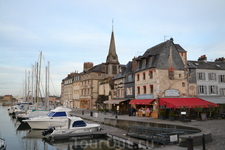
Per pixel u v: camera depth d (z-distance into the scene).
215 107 25.34
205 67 31.17
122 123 21.12
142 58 31.50
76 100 66.50
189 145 8.70
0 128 27.08
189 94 28.89
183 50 30.91
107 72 53.09
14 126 29.16
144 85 30.31
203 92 29.95
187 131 13.70
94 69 55.69
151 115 28.20
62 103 90.81
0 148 14.34
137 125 19.00
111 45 54.44
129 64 38.28
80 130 18.94
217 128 16.14
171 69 28.25
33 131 23.20
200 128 13.12
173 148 10.13
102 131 19.38
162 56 28.34
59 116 24.09
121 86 38.09
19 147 16.59
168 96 27.62
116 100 37.09
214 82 30.81
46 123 23.58
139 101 29.97
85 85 58.75
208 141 11.20
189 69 29.69
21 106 53.06
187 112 23.70
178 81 28.66
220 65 33.91
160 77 27.61
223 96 31.03
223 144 10.72
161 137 13.78
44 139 18.89
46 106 42.47
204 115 22.75
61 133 18.19
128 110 34.72
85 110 49.69
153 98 27.64
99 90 50.12
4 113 59.72
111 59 53.19
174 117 23.12
